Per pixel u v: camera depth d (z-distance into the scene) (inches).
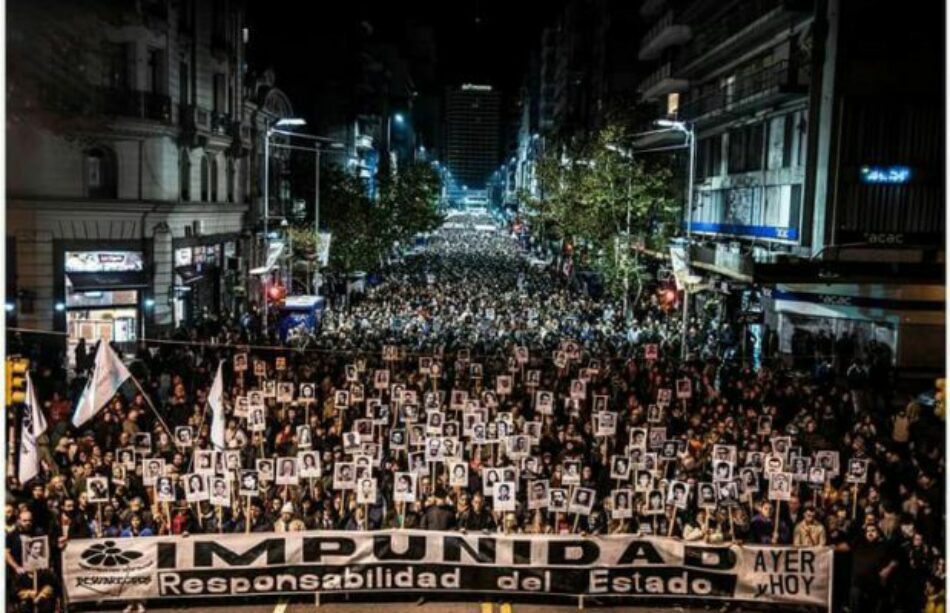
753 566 564.4
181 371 1099.9
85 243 1419.8
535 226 4008.4
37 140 1339.8
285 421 860.6
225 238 1942.7
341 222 2303.2
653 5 2554.1
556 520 616.7
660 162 2250.2
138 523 588.7
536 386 998.4
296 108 3063.5
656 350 1135.6
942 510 628.4
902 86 1422.2
